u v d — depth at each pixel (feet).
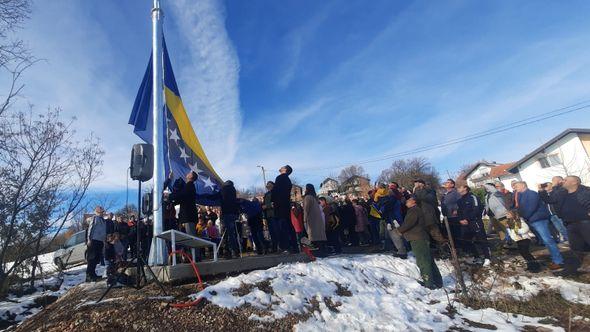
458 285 22.15
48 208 26.78
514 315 18.40
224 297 16.97
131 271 20.95
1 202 24.94
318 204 28.76
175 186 23.13
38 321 17.57
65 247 47.42
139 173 19.76
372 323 16.84
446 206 29.35
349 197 39.32
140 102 27.48
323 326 16.26
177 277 19.20
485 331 16.35
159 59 25.21
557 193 23.91
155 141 23.40
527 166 108.68
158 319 15.10
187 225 22.77
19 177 25.73
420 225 23.20
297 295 18.11
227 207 26.30
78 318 15.23
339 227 32.53
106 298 17.94
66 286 31.09
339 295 19.44
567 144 99.86
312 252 30.50
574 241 22.86
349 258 26.55
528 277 23.38
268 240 37.52
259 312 16.37
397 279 23.48
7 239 25.07
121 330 14.33
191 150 30.66
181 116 30.89
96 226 28.17
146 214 21.63
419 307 19.21
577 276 22.70
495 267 25.03
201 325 15.02
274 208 26.86
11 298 27.14
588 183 81.00
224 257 27.25
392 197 28.53
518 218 25.29
